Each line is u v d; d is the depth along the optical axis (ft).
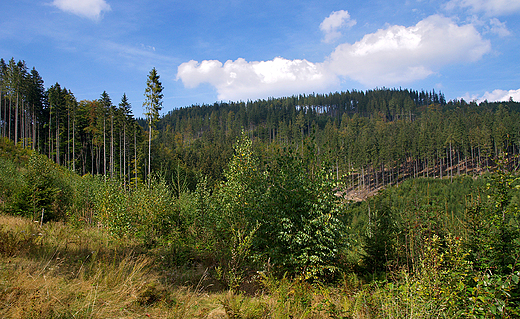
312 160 25.53
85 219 41.73
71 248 21.59
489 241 17.62
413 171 301.43
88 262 18.45
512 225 16.99
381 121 498.69
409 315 12.82
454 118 364.99
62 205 44.57
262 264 24.21
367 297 16.55
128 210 34.37
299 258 23.61
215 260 26.40
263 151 31.24
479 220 19.62
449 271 15.11
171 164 187.42
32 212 38.81
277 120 525.34
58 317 10.86
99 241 28.32
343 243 25.18
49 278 13.87
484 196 20.38
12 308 10.66
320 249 23.79
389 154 269.64
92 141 190.80
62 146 185.06
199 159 252.21
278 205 24.89
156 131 115.14
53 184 44.29
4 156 84.48
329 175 24.22
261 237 25.02
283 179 25.20
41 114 188.96
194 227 34.35
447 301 13.25
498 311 11.80
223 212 28.78
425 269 15.79
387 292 17.62
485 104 576.61
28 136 187.32
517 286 13.67
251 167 31.24
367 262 29.58
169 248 28.45
